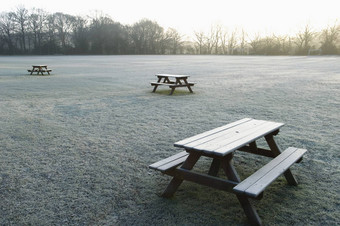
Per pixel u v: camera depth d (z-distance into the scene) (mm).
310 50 79375
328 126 6523
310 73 21094
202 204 3268
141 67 30000
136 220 2965
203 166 4355
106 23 94562
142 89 13125
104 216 3043
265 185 2742
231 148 2922
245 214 2988
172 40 101938
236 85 14297
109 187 3691
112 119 7328
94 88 13484
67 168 4285
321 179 3906
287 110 8258
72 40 93375
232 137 3369
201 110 8352
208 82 15781
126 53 95625
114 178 3949
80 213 3104
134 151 5000
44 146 5266
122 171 4172
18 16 85938
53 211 3148
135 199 3385
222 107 8773
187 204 3266
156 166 3229
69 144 5375
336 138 5652
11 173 4109
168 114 7859
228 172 2930
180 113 7969
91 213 3102
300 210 3139
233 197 3426
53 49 89688
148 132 6152
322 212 3102
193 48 105125
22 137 5809
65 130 6324
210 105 9109
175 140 5609
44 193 3541
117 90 12789
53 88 13477
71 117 7562
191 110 8359
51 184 3777
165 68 28281
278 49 85500
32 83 15547
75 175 4047
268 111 8148
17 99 10391
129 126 6641
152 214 3070
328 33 79438
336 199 3369
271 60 47156
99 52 92312
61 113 8055
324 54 78375
